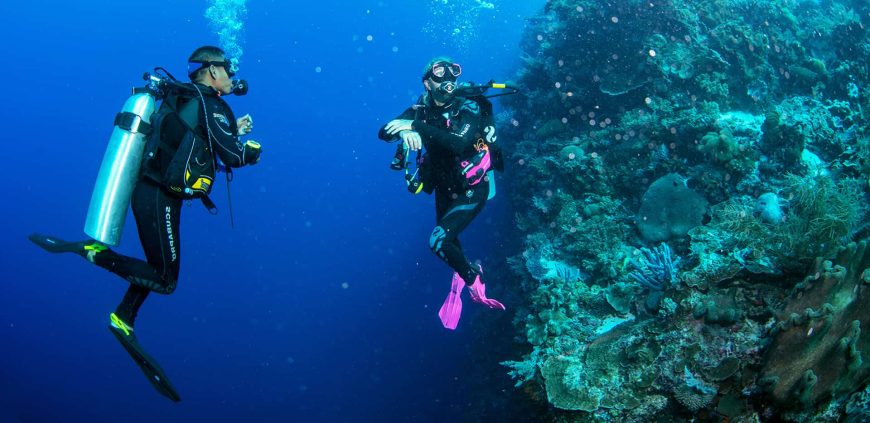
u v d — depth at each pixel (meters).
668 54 8.95
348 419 20.50
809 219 5.40
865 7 11.21
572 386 5.35
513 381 11.09
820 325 3.90
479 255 15.93
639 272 6.33
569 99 10.08
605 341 5.76
